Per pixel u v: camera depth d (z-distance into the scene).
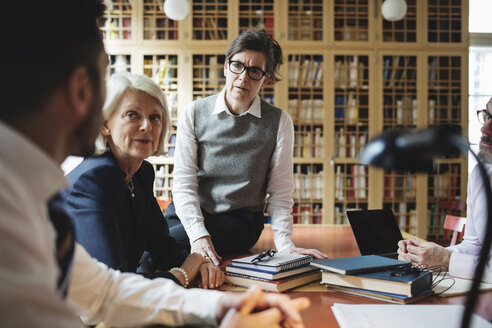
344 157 4.71
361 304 1.02
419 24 4.70
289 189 2.06
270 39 1.97
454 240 2.30
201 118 2.05
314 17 4.67
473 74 5.19
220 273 1.27
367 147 0.71
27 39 0.49
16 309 0.40
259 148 2.02
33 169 0.48
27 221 0.43
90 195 1.18
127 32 4.64
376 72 4.68
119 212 1.29
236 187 2.02
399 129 0.71
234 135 2.02
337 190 4.71
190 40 4.61
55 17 0.51
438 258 1.35
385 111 4.75
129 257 1.42
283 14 4.64
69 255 0.60
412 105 4.75
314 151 4.71
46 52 0.49
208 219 1.99
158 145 1.44
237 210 2.03
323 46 4.66
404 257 1.41
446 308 0.97
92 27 0.55
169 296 0.87
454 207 3.57
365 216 1.75
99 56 0.56
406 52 4.69
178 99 4.62
